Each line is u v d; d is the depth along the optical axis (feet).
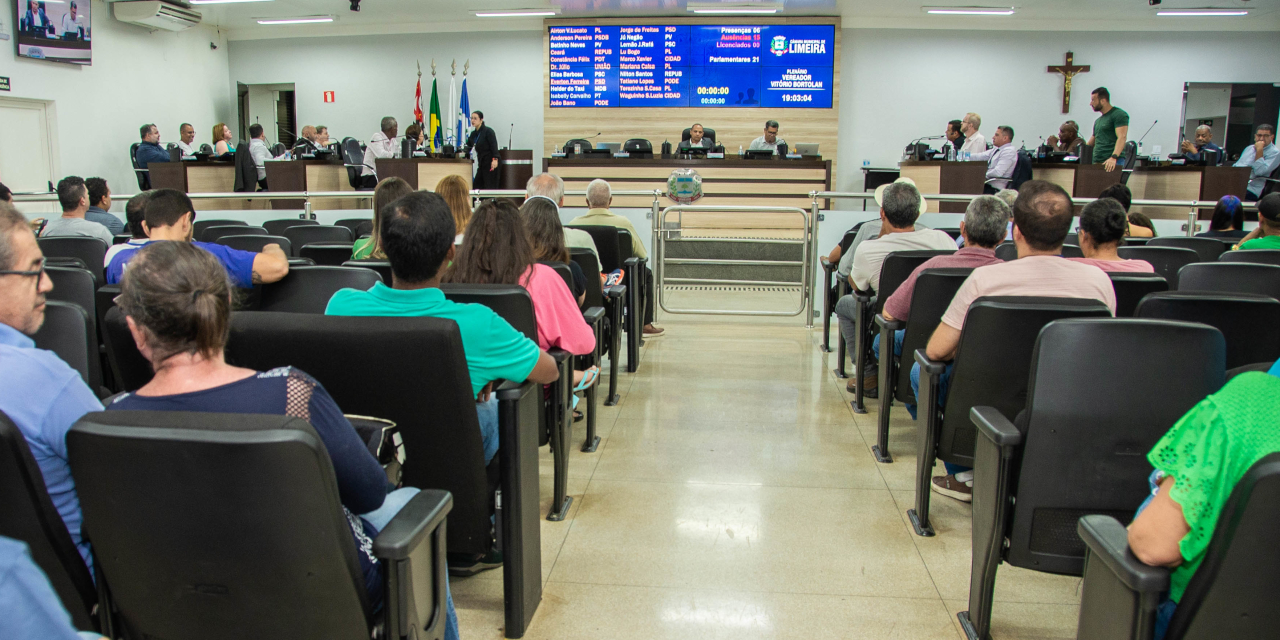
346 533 3.14
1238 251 8.93
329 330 4.24
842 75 33.55
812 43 32.55
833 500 7.67
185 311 3.21
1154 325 4.28
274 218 20.24
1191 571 3.15
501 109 35.17
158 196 7.48
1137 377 4.35
